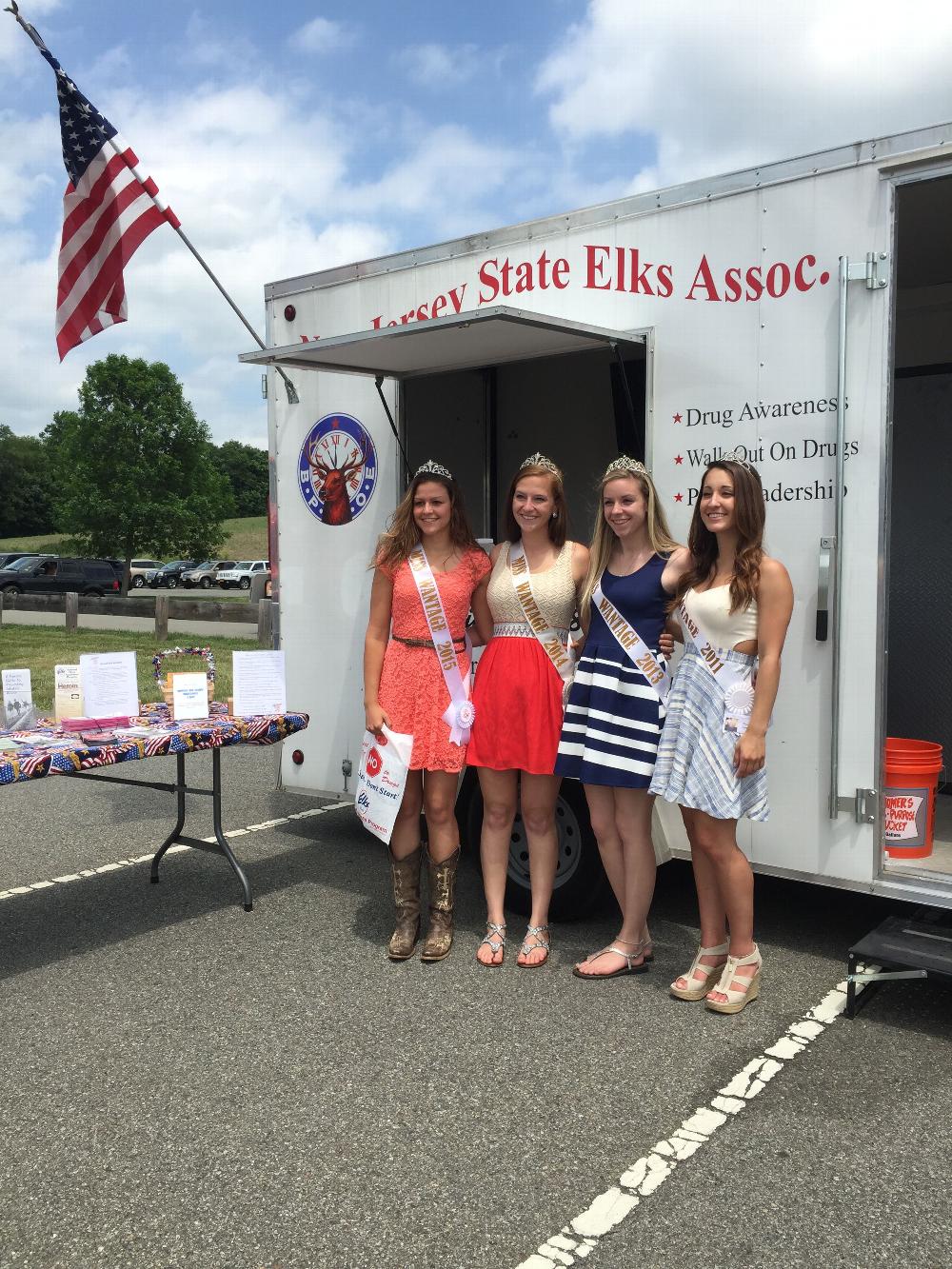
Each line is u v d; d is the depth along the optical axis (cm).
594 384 532
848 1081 275
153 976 346
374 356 403
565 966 350
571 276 383
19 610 1891
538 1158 242
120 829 534
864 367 320
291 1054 292
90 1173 238
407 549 349
